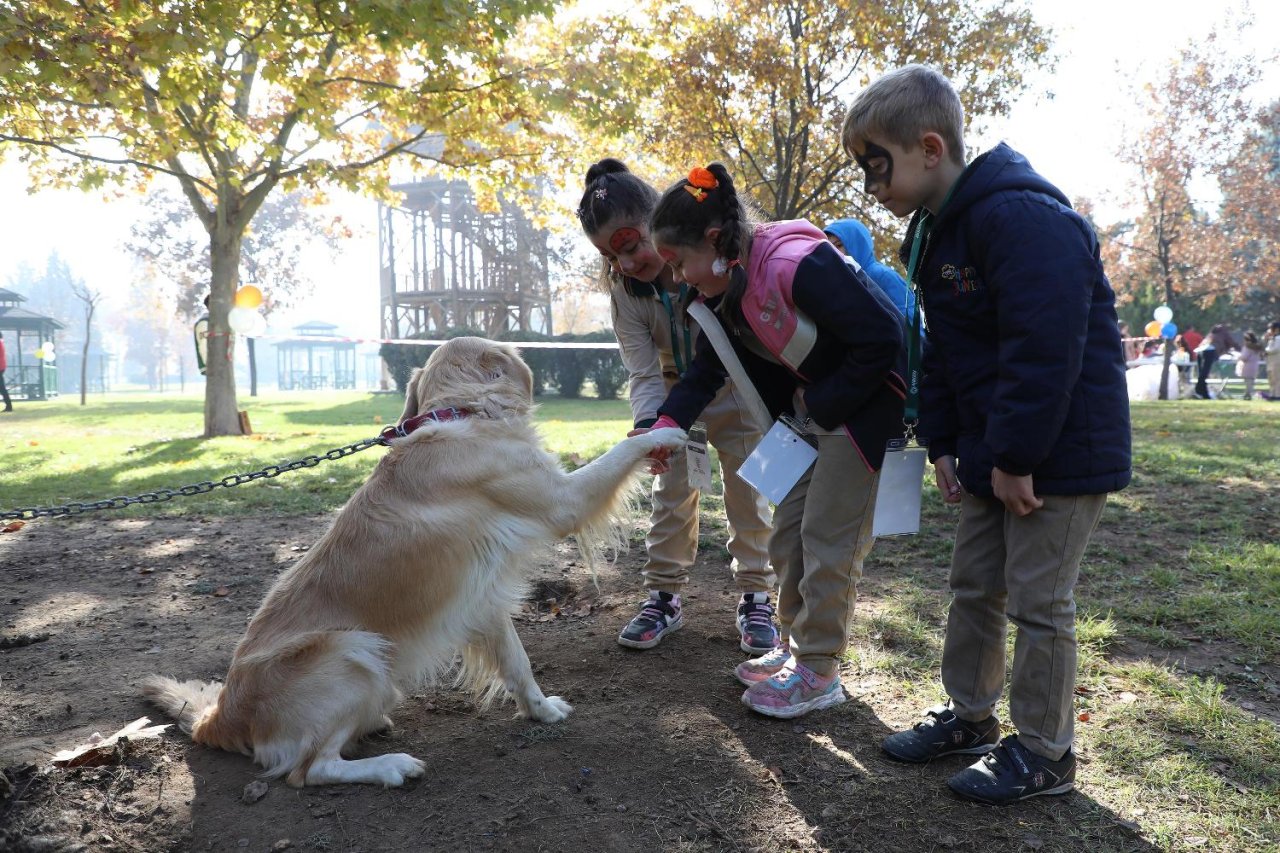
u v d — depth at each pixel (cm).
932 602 394
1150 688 295
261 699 260
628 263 309
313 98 1079
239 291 1279
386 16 899
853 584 282
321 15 922
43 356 3503
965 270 225
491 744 279
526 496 284
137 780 254
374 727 285
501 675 295
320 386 7312
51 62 838
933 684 311
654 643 356
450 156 1312
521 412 300
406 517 273
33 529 595
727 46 1442
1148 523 516
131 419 1831
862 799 238
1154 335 2134
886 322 244
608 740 277
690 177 246
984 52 1484
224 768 264
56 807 238
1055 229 205
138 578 474
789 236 251
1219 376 3569
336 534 281
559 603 426
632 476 300
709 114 1495
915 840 220
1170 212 2358
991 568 248
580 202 311
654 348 349
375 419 1636
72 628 397
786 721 286
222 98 1066
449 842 225
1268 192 2539
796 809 235
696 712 295
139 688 327
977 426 235
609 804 240
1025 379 202
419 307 3216
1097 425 213
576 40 1182
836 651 287
